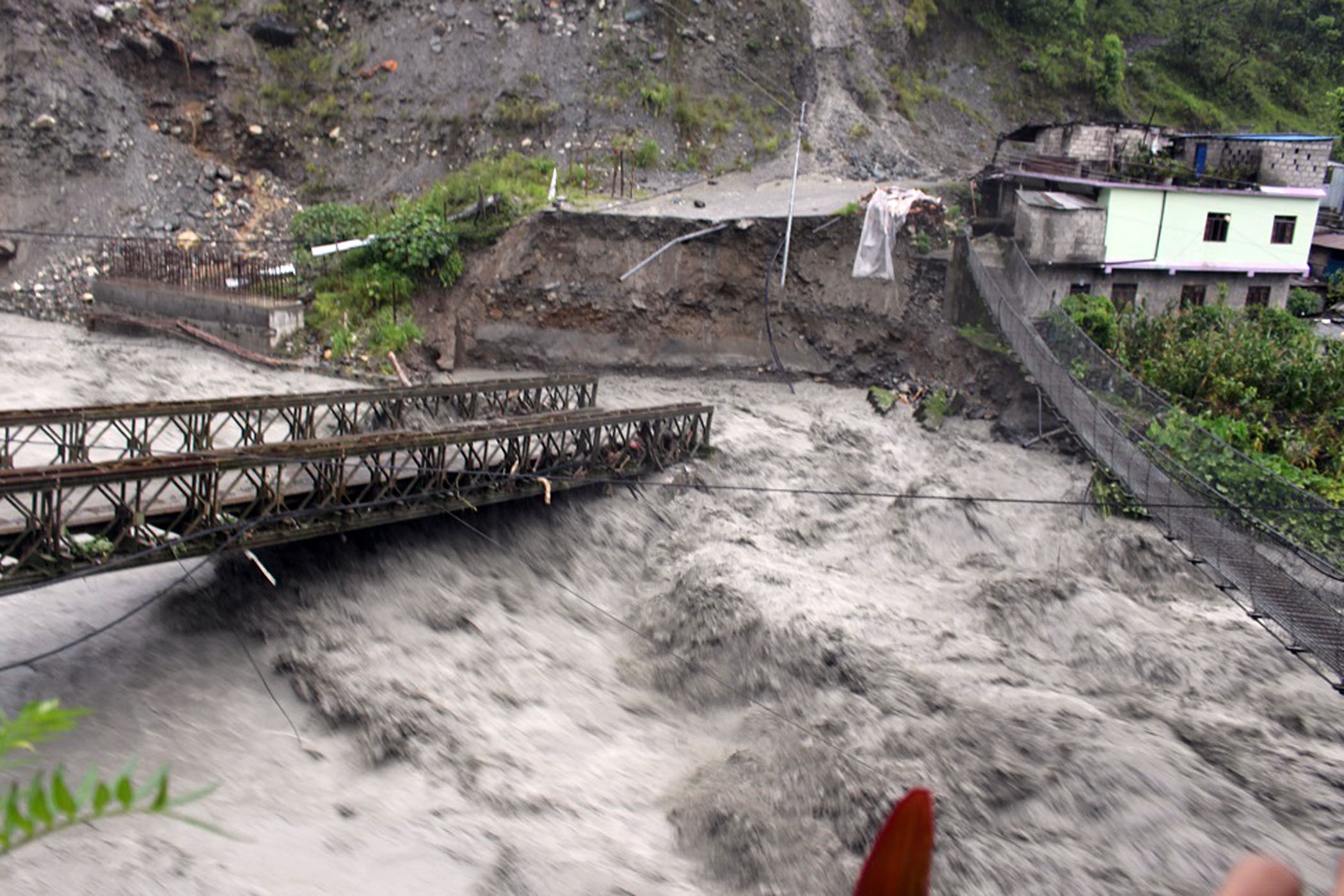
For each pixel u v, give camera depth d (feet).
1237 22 206.08
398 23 151.43
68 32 139.23
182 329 121.90
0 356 111.75
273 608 72.84
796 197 136.98
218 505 64.49
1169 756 63.46
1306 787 62.80
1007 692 70.90
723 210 130.31
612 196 133.28
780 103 155.12
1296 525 80.07
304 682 66.49
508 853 55.11
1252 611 74.49
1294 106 204.13
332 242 130.52
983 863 56.08
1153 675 76.48
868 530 96.43
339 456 69.72
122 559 59.82
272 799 57.77
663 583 84.64
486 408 102.06
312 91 148.66
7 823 6.96
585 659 76.33
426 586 78.79
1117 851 57.47
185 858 51.80
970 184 135.74
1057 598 83.66
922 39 179.52
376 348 119.34
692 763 66.59
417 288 124.47
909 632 78.18
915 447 112.47
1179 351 116.06
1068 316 110.01
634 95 148.36
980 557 93.97
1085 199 126.41
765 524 94.73
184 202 137.90
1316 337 125.59
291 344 119.34
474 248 124.77
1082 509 99.71
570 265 124.47
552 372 124.16
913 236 127.85
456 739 63.46
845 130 157.07
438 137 144.77
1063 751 63.16
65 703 61.72
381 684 66.69
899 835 6.68
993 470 108.27
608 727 68.85
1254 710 72.84
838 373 127.03
